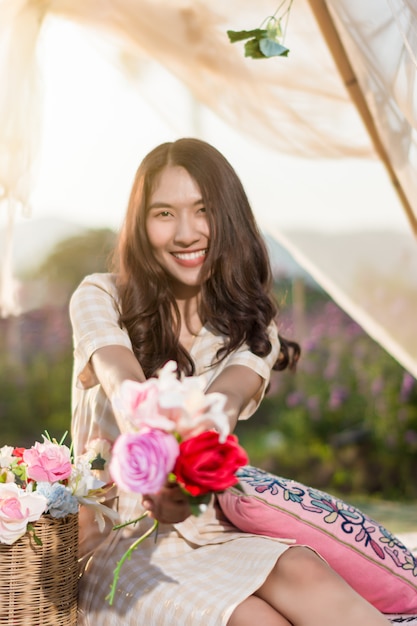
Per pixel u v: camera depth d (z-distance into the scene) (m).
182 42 4.57
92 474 2.74
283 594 2.61
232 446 2.10
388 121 3.95
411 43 3.28
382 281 5.21
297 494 3.03
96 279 3.13
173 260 3.01
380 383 8.70
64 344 10.10
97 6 4.41
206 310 3.07
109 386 2.75
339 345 9.30
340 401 9.08
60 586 2.65
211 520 3.00
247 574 2.62
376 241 5.23
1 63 4.29
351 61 4.05
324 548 2.97
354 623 2.53
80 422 3.03
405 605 3.06
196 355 3.09
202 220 2.99
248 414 3.11
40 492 2.58
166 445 2.06
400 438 8.45
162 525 2.87
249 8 4.37
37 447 2.66
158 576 2.71
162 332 3.04
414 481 8.29
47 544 2.60
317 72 4.53
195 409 2.10
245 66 4.58
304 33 4.38
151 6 4.41
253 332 3.07
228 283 3.04
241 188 3.08
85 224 11.30
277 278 9.86
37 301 10.43
